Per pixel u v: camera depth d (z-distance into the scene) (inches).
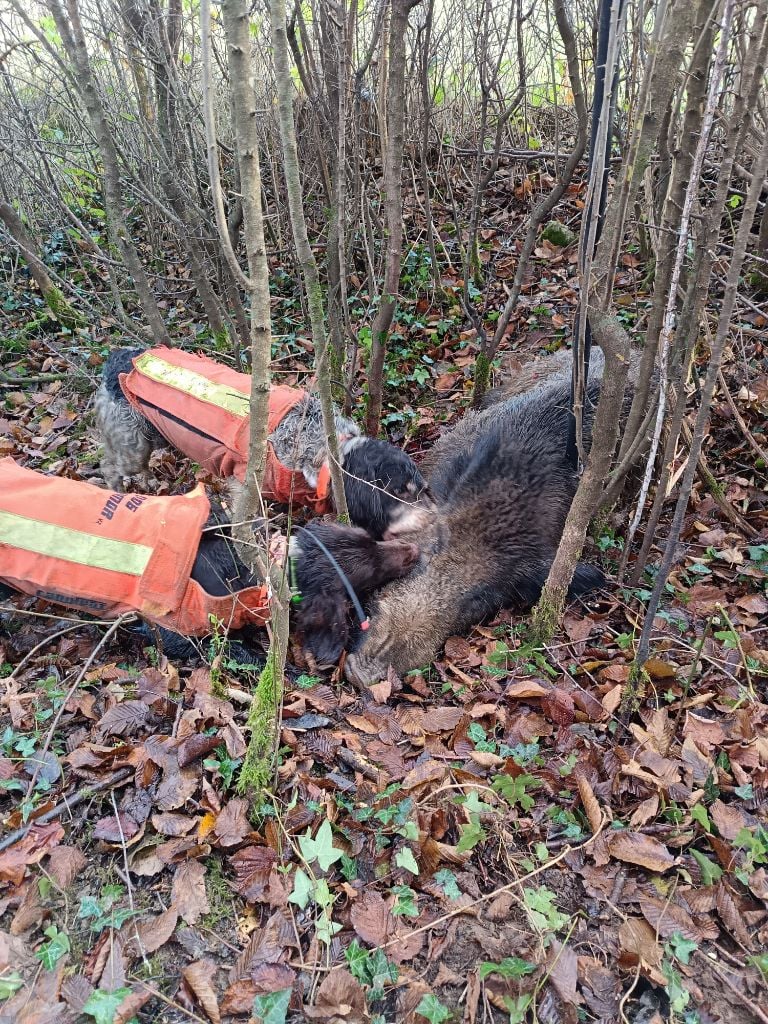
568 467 61.0
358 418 76.9
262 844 38.2
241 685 49.3
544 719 45.5
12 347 96.5
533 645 51.5
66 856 37.8
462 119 105.4
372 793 41.0
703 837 38.1
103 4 85.6
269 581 36.9
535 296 91.7
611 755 41.8
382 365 69.8
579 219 99.3
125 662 52.2
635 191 41.3
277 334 95.8
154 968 33.8
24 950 34.3
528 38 103.4
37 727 45.5
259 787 39.0
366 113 92.7
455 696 49.0
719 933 34.4
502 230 102.7
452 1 96.7
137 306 102.8
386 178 61.2
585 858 37.5
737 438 65.4
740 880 36.0
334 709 48.0
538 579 57.2
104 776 41.8
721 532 58.1
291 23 67.1
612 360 41.2
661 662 46.4
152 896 36.6
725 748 41.7
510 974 32.4
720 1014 31.9
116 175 65.6
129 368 68.4
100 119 63.0
